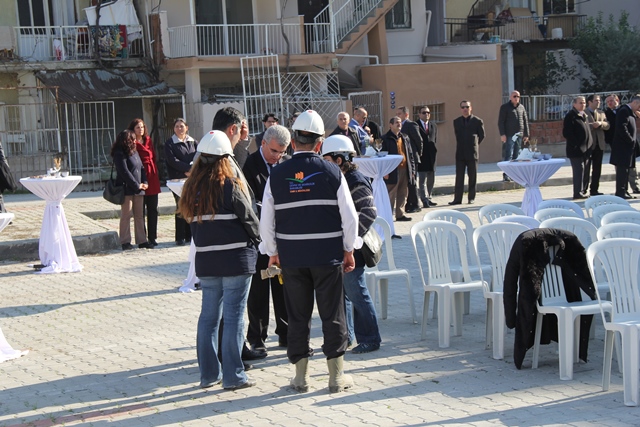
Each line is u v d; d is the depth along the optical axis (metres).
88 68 24.52
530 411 6.39
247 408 6.70
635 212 8.85
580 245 7.43
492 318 8.00
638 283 7.68
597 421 6.14
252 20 27.55
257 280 7.94
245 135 7.91
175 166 13.41
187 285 11.05
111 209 18.09
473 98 27.91
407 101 27.20
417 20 30.47
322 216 6.63
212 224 6.84
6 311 10.34
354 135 14.09
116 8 25.22
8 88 22.95
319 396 6.91
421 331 8.77
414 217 16.84
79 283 11.77
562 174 22.56
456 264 9.30
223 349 7.11
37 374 7.85
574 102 18.36
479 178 22.50
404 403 6.66
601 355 7.87
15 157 22.80
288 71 26.48
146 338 8.91
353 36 27.83
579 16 33.94
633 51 31.25
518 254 7.28
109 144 24.97
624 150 18.12
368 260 7.86
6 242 13.66
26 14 25.03
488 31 31.25
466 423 6.17
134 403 6.93
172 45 25.61
